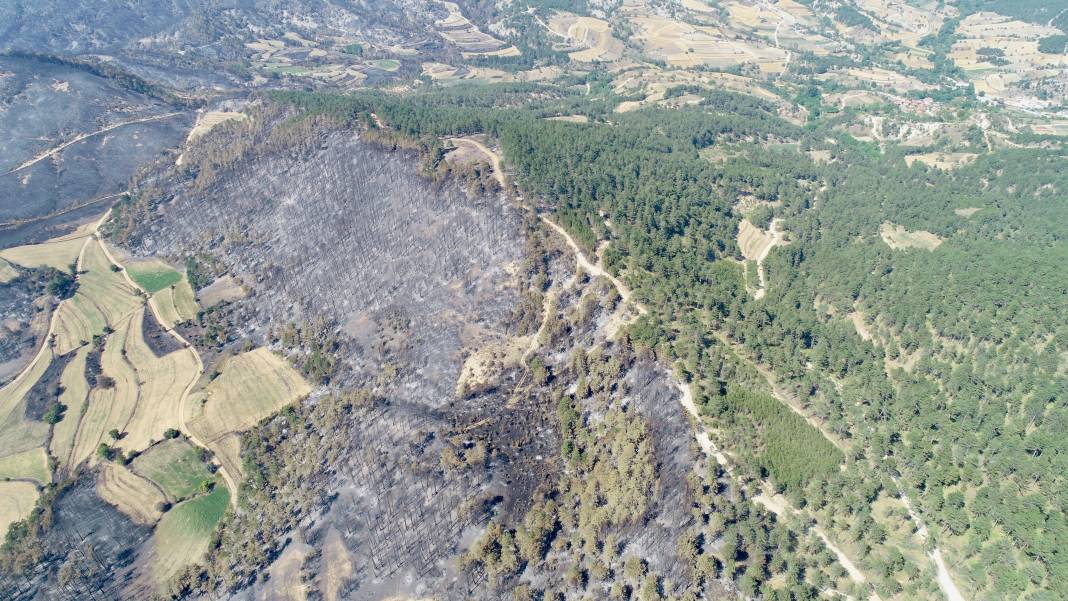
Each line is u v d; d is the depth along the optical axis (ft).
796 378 609.42
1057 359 604.49
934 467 527.81
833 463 527.81
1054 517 469.16
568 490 570.87
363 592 540.52
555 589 509.76
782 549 477.77
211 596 547.49
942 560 475.72
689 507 507.30
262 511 607.37
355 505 602.85
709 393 568.41
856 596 456.04
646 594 476.54
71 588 554.46
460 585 530.68
